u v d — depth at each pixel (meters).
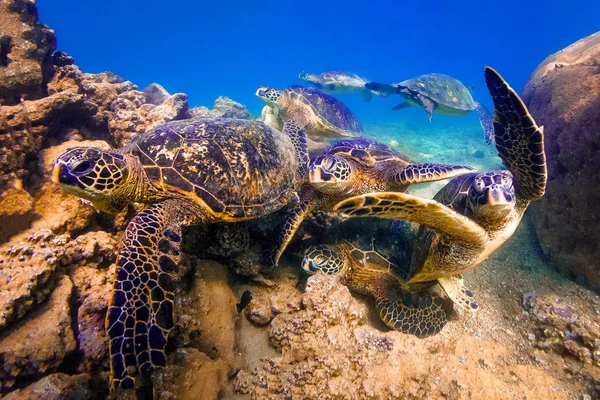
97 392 0.84
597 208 1.15
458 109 2.75
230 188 0.99
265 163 1.11
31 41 1.50
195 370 0.81
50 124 1.38
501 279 1.29
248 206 1.02
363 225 1.29
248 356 0.97
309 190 1.25
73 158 0.82
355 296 1.26
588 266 1.16
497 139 0.99
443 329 1.11
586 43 1.84
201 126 1.08
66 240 0.98
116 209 0.99
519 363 0.96
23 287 0.81
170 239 0.86
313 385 0.81
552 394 0.82
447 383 0.79
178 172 0.95
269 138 1.20
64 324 0.83
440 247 0.98
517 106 0.87
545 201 1.38
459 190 1.07
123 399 0.74
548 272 1.28
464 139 4.39
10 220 0.98
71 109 1.48
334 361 0.84
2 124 1.07
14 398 0.70
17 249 0.88
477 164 3.06
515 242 1.46
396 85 2.72
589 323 0.99
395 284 1.19
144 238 0.82
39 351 0.76
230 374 0.89
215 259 1.11
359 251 1.20
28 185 1.14
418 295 1.21
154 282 0.78
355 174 1.29
